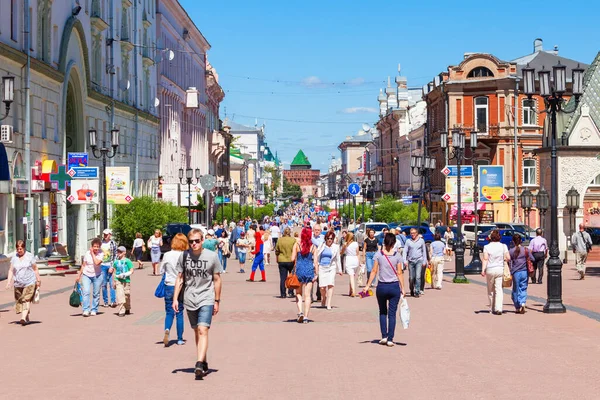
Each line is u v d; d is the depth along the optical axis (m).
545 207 45.84
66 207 42.09
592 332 17.17
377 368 12.98
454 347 15.16
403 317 15.70
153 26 67.88
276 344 15.72
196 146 92.69
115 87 53.75
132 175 58.41
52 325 19.11
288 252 26.14
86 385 11.80
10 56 32.12
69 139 44.41
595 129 46.38
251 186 163.75
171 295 15.77
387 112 114.25
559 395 10.84
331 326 18.62
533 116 71.25
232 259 54.31
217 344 15.73
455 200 53.47
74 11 42.53
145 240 48.16
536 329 17.69
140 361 13.91
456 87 71.31
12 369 13.22
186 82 85.06
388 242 15.53
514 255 20.88
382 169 117.31
